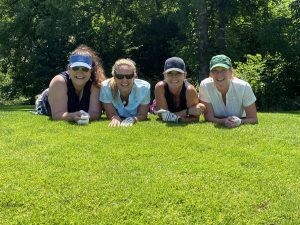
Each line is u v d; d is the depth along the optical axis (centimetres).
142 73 821
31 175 140
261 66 590
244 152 166
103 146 169
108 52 788
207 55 659
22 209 121
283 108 568
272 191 133
